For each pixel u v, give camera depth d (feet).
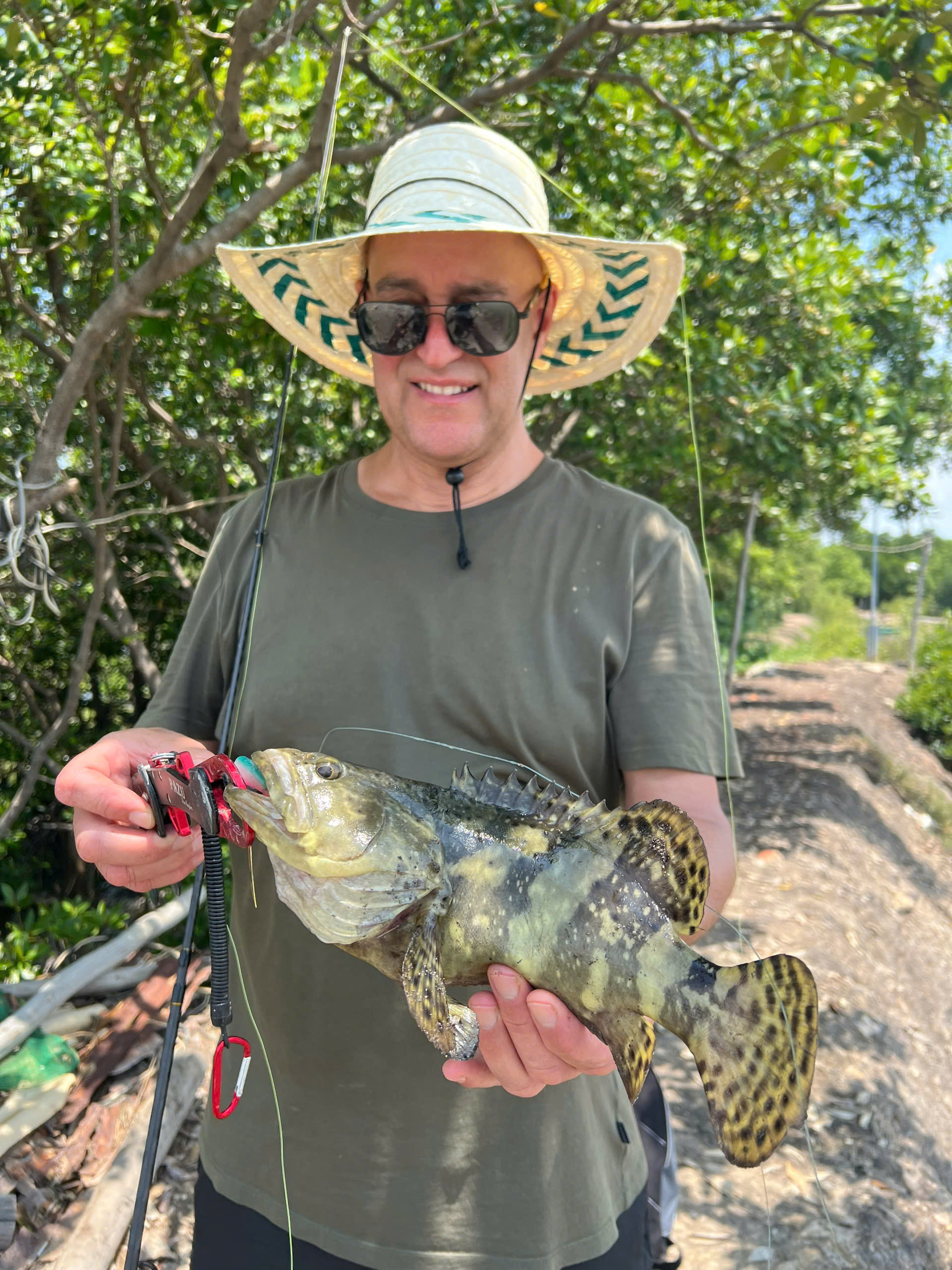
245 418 24.68
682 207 25.25
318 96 20.15
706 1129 15.49
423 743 5.69
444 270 5.59
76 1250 10.22
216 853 4.25
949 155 24.03
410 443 5.75
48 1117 12.12
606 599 5.79
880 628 120.06
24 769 29.99
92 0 14.82
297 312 7.76
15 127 18.28
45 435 13.83
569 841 4.41
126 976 15.01
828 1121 16.48
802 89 15.71
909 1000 23.82
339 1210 5.60
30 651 29.32
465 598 5.78
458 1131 5.51
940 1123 18.39
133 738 5.52
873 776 49.49
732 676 61.57
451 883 4.26
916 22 11.95
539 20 18.76
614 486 6.18
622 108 21.61
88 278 21.61
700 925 4.56
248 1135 5.92
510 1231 5.45
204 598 6.70
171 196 21.03
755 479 35.60
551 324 6.95
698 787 5.59
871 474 35.91
